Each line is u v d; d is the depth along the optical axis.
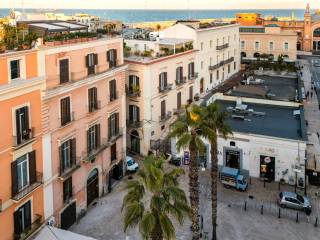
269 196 36.97
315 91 76.12
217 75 73.25
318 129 52.81
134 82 46.66
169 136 26.69
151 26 107.00
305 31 127.06
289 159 38.84
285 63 90.81
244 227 31.78
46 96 27.69
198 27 66.06
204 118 26.00
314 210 34.41
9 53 24.16
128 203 19.88
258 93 57.09
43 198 28.62
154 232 19.30
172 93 52.22
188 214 20.17
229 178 38.25
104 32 39.56
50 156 29.14
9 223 25.45
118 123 39.56
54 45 29.00
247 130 41.53
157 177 18.92
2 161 24.41
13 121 24.94
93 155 34.44
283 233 30.92
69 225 32.09
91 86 34.00
